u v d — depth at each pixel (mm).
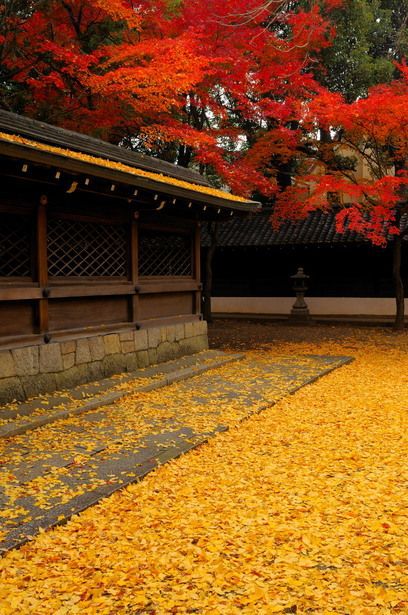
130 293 9070
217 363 10266
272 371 9875
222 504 4410
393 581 3307
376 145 13648
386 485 4789
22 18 13406
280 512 4273
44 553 3586
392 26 21484
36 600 3100
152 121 12867
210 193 9508
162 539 3834
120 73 10000
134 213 8969
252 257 21578
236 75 12344
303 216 15477
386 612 2984
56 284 7629
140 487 4660
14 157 5668
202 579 3311
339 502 4461
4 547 3578
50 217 7492
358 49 17609
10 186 6750
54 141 7719
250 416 6945
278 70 12484
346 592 3180
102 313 8602
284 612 3014
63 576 3355
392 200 12695
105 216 8453
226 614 2980
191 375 9305
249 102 12867
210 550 3662
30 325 7246
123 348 8875
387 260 19469
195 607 3059
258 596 3131
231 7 12281
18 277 7059
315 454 5664
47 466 5004
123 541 3785
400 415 7141
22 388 6926
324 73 17281
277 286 21281
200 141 11641
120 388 7922
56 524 3945
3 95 14188
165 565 3475
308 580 3309
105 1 10516
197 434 6086
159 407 7219
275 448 5855
